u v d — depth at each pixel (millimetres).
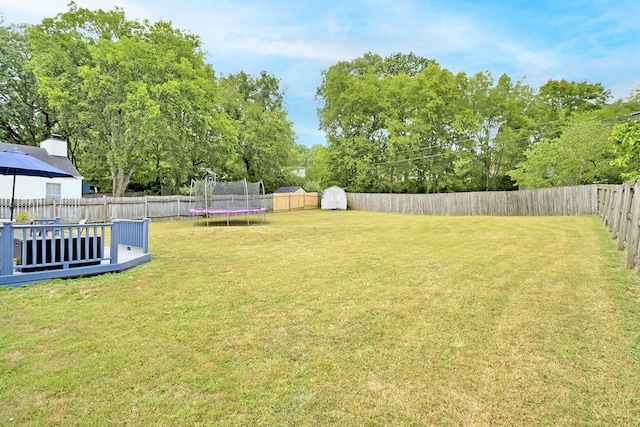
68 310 4031
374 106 27094
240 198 18844
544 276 5086
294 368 2732
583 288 4434
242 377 2609
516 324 3434
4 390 2430
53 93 15883
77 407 2260
